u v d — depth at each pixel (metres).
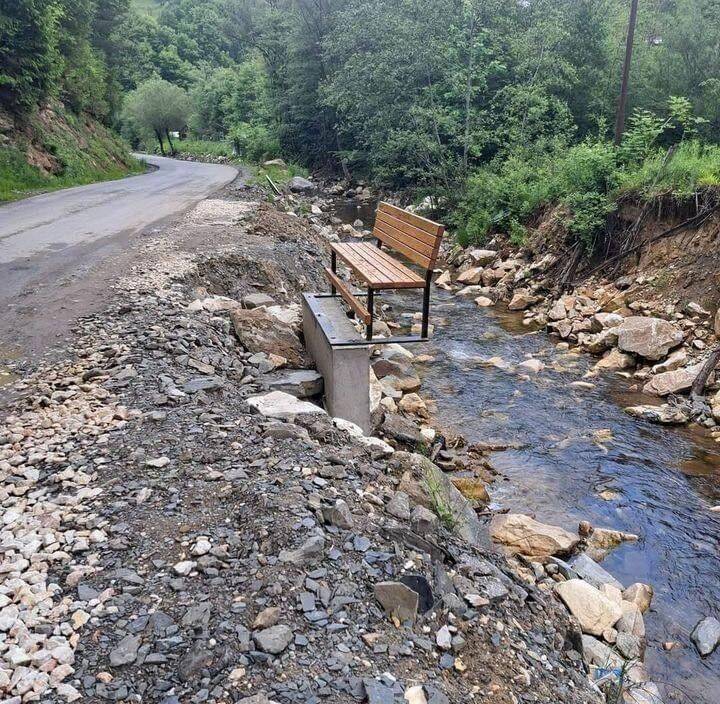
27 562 3.17
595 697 3.07
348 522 3.45
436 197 21.30
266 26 44.16
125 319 6.93
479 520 5.01
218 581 3.01
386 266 6.27
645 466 6.55
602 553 5.09
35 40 22.97
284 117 42.25
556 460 6.64
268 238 12.17
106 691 2.44
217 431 4.54
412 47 20.16
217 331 7.06
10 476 3.99
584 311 11.31
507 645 3.04
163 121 59.78
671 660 4.01
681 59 20.00
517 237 15.39
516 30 21.62
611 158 13.28
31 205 16.42
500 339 10.82
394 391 7.80
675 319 9.91
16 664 2.53
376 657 2.68
